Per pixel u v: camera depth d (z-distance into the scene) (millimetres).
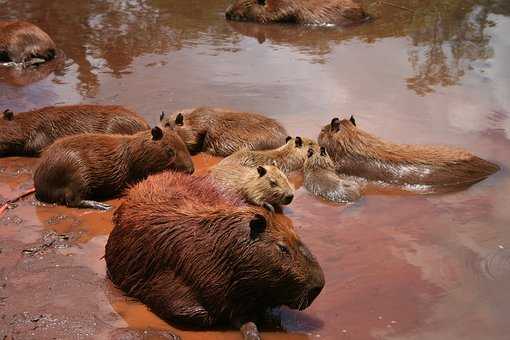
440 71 15352
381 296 7488
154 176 8258
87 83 14836
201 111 12047
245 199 9641
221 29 19422
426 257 8250
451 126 12328
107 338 6672
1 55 16562
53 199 9633
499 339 6805
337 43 17875
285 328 6973
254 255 6621
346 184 10008
